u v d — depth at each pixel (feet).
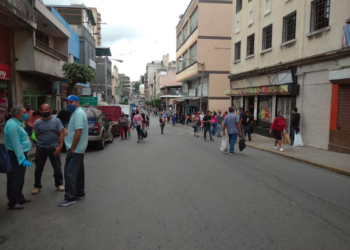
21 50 47.06
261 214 14.89
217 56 96.78
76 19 123.54
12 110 16.24
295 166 28.40
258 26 58.03
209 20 95.86
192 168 26.50
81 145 16.65
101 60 168.35
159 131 78.33
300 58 42.68
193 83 124.98
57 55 65.62
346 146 33.81
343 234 12.59
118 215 14.70
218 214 14.84
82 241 11.82
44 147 18.76
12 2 38.88
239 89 65.92
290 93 42.96
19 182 15.83
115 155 34.32
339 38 34.81
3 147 14.39
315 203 16.84
